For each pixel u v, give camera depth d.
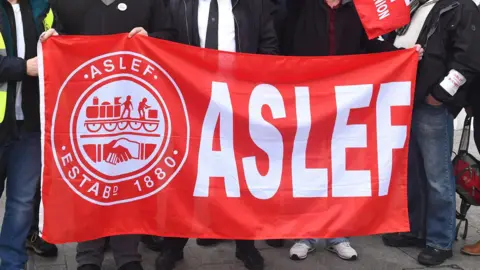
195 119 3.81
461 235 5.12
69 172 3.70
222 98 3.82
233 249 4.77
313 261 4.59
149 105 3.76
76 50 3.64
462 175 4.80
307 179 3.92
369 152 3.95
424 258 4.58
